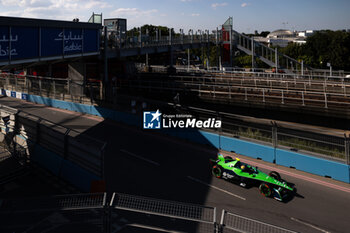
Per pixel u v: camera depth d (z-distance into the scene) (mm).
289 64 77750
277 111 25359
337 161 14250
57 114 28594
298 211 11320
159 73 49625
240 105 27375
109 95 26891
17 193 12273
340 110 21922
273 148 16234
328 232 9969
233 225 9258
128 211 10789
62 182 13469
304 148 15625
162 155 17484
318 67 78812
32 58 21578
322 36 79938
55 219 9727
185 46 55844
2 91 40531
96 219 9359
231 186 13500
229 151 18219
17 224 9266
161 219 10266
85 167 12750
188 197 12336
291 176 14562
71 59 30438
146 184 13555
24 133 16359
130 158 16906
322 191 13023
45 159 14992
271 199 12289
